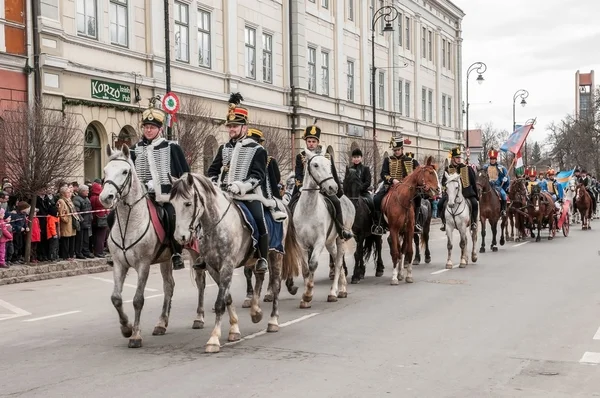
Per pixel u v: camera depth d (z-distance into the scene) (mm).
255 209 9609
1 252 16531
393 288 14383
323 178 11562
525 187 26453
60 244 18547
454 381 7387
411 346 9023
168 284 10047
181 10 29328
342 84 44125
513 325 10359
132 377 7582
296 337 9648
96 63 24578
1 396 6906
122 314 9195
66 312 12195
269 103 35531
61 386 7250
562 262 18781
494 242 22250
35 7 22000
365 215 15273
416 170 14852
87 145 24156
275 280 10195
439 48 62875
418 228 15852
